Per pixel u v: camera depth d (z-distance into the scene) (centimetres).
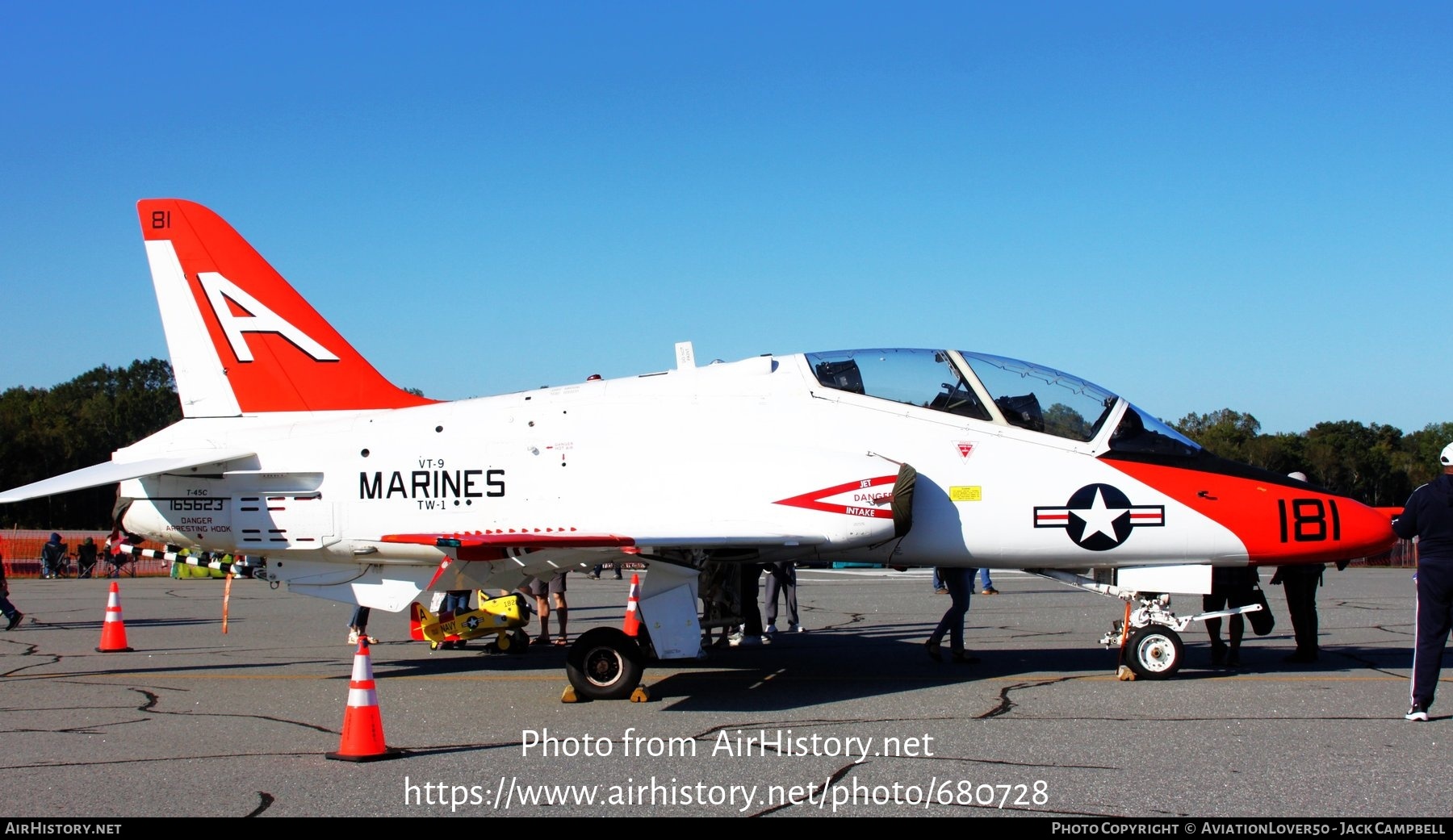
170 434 1036
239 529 980
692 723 708
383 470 956
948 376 931
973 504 894
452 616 1055
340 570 1001
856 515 843
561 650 1122
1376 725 680
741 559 887
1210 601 967
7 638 1268
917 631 1271
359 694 611
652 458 909
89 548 3038
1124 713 729
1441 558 674
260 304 1048
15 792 539
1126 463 900
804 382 930
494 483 933
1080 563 905
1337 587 2055
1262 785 535
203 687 877
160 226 1053
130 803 518
